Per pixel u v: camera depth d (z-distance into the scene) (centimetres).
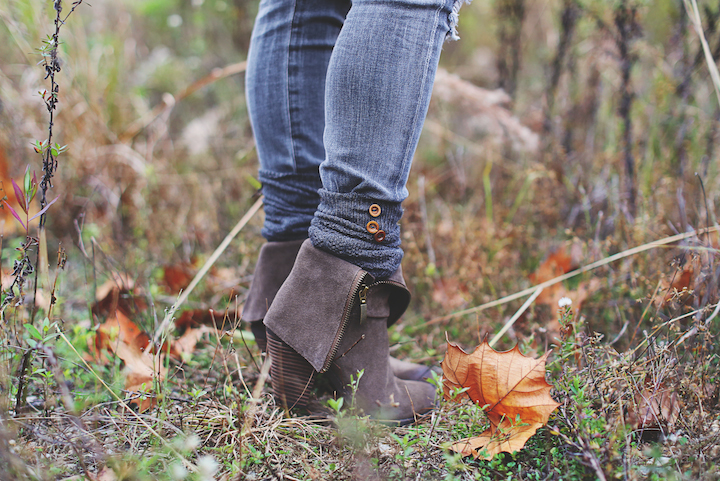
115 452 91
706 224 142
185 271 176
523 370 94
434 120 270
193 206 224
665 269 148
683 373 104
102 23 280
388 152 99
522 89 275
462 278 168
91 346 129
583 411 91
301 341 104
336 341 102
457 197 233
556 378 112
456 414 108
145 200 215
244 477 88
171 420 104
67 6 223
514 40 238
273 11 116
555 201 201
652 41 232
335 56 98
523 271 175
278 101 116
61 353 122
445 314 162
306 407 114
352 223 100
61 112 212
